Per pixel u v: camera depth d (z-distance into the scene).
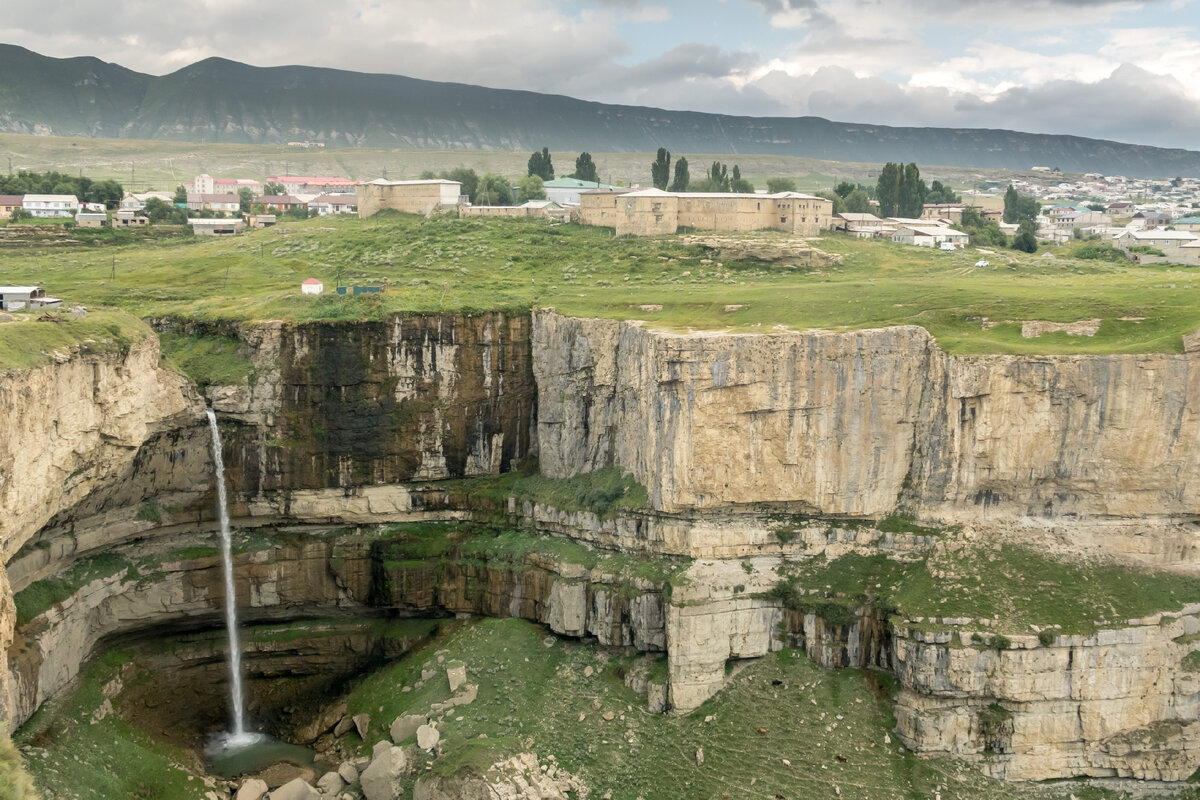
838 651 101.69
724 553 105.62
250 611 117.25
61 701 95.56
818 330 106.50
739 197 182.38
